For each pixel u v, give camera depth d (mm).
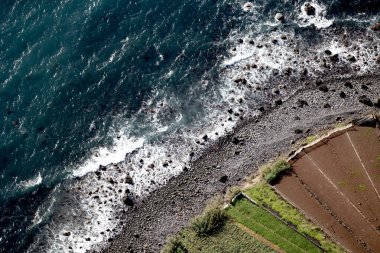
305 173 54531
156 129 62750
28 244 57375
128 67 67625
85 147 62500
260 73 64875
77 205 58875
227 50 67625
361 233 49094
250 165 58219
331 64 64125
